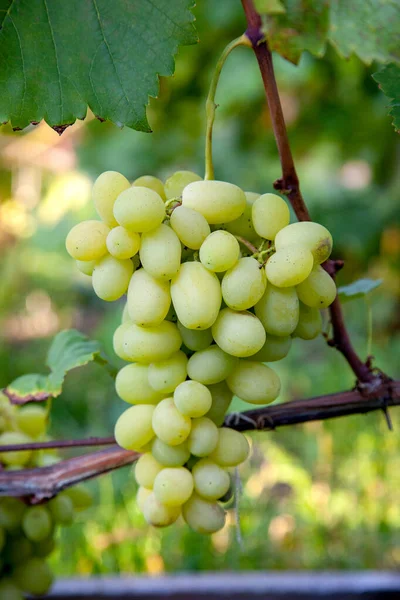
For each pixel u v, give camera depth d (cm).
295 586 75
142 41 53
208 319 50
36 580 67
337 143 147
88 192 187
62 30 53
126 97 54
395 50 49
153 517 56
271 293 52
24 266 188
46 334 198
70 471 60
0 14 53
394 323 180
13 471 60
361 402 59
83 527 100
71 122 54
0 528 64
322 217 158
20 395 64
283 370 155
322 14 50
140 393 55
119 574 89
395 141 142
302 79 128
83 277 194
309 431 135
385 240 166
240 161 155
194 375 53
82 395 166
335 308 58
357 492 119
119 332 55
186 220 51
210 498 55
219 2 117
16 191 183
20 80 54
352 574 76
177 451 54
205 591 75
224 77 135
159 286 51
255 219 53
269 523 111
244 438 56
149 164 160
